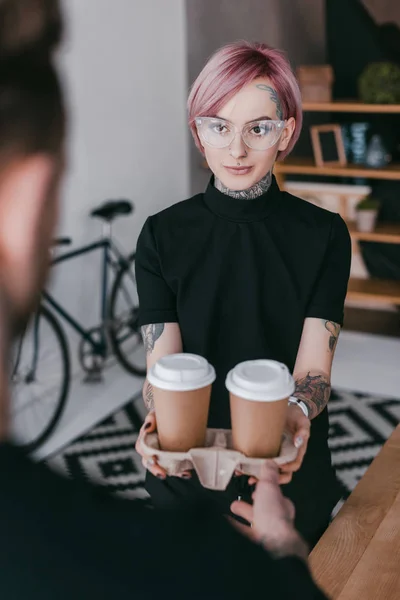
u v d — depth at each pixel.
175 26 4.77
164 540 0.40
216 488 1.08
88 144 4.10
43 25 0.37
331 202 4.91
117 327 4.25
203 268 1.50
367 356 4.60
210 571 0.39
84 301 4.22
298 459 1.10
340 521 1.29
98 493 0.42
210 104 1.41
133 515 0.41
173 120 4.88
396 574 1.15
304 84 4.74
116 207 4.06
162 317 1.51
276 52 1.42
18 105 0.36
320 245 1.51
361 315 5.22
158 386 1.04
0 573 0.38
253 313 1.49
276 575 0.41
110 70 4.21
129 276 4.55
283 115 1.44
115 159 4.34
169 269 1.50
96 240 4.25
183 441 1.07
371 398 4.04
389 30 5.12
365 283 4.93
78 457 3.47
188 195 5.12
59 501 0.40
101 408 3.96
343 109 4.63
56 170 0.38
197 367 1.05
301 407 1.33
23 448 0.41
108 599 0.38
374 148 4.71
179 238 1.52
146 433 1.12
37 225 0.38
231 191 1.49
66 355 3.66
